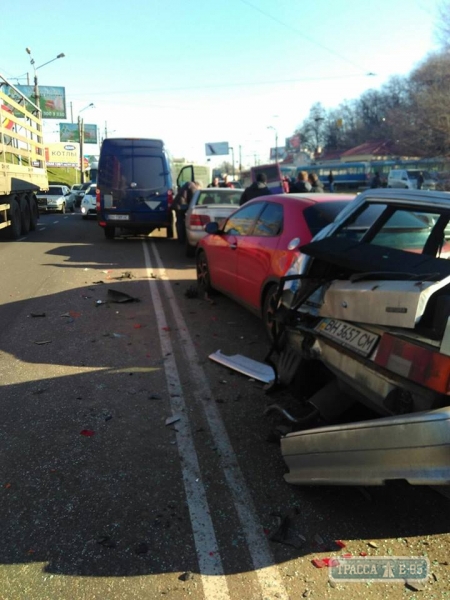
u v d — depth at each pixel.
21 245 14.34
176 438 3.70
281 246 5.39
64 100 58.19
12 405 4.20
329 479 2.71
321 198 5.74
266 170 24.97
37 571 2.46
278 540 2.68
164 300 7.84
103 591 2.35
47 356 5.35
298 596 2.34
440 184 31.36
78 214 30.30
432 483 2.12
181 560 2.54
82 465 3.34
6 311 7.14
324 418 3.29
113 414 4.05
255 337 6.04
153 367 5.06
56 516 2.85
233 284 6.77
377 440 2.41
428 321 2.54
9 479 3.18
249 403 4.26
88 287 8.71
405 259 2.99
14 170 14.27
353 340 3.03
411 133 38.00
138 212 14.72
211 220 11.07
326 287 3.54
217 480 3.20
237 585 2.39
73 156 67.44
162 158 14.77
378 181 31.33
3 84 13.63
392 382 2.64
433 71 32.75
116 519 2.83
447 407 2.21
